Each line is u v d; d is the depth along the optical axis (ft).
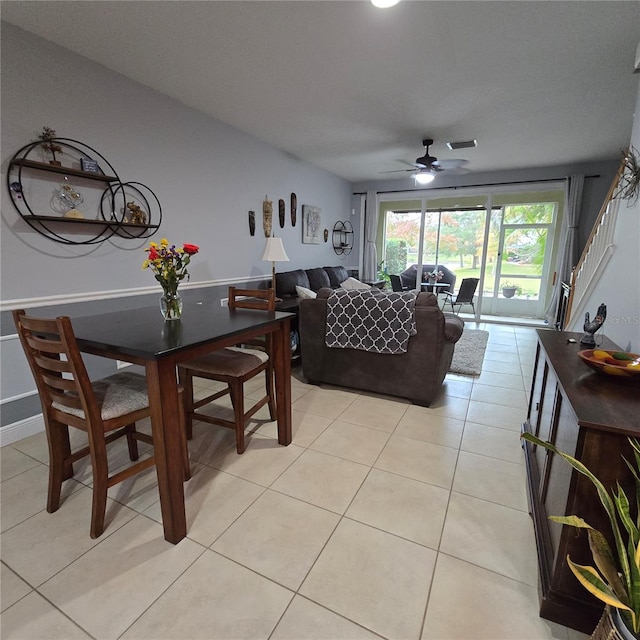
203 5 6.47
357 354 9.66
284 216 16.47
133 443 6.68
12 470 6.54
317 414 8.81
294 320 12.59
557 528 4.08
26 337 4.94
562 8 6.48
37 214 7.66
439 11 6.61
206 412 8.97
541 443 3.50
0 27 6.85
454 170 19.13
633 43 7.55
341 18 6.82
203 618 3.92
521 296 23.27
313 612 4.00
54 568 4.51
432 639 3.73
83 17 6.80
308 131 13.33
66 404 4.92
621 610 3.09
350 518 5.38
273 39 7.53
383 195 22.68
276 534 5.08
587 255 11.58
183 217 11.21
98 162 8.68
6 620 3.88
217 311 7.60
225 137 12.60
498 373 12.01
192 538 5.00
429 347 8.77
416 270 24.39
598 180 17.56
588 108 10.97
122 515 5.43
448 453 7.13
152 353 4.35
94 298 8.87
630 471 3.44
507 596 4.19
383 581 4.37
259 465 6.70
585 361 4.84
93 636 3.74
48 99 7.65
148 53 8.07
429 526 5.23
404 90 9.89
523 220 22.31
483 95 10.16
